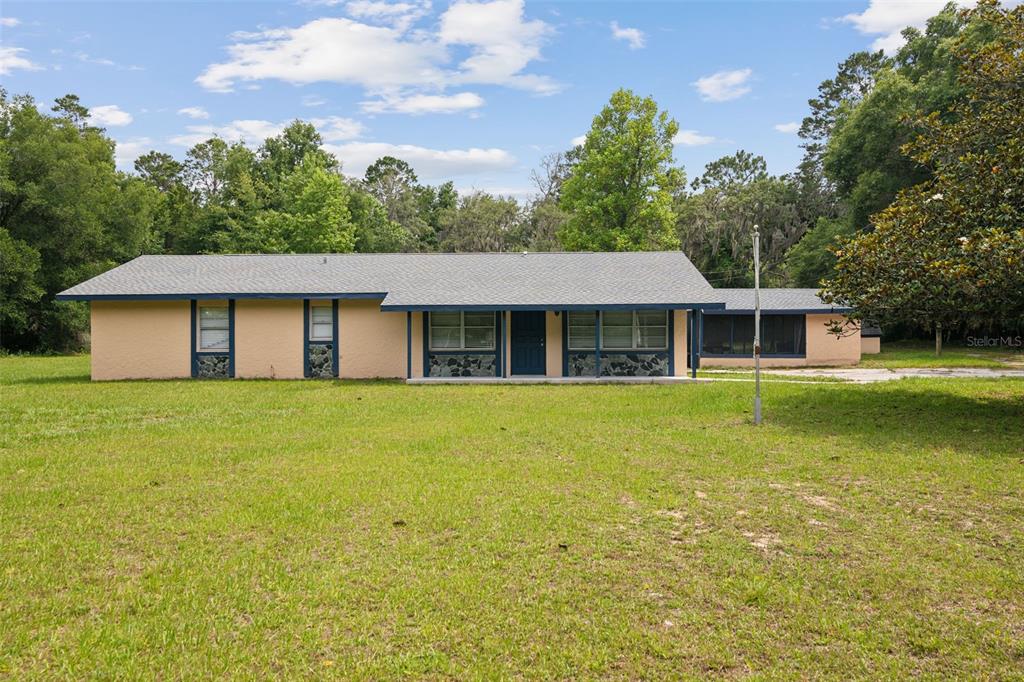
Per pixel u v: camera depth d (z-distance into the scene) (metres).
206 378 20.22
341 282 20.55
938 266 10.94
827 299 13.39
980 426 10.98
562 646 4.13
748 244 50.97
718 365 26.64
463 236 55.50
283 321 20.33
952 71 34.03
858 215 37.41
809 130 57.31
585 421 11.93
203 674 3.81
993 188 11.84
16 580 5.04
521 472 8.19
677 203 55.44
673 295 18.47
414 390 16.89
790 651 4.10
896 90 35.38
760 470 8.30
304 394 16.09
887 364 25.05
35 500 7.05
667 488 7.47
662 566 5.32
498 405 14.05
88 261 39.66
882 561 5.41
